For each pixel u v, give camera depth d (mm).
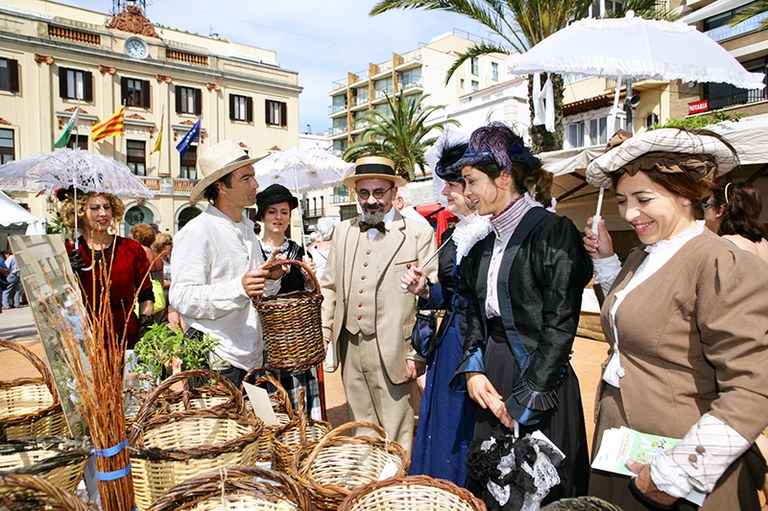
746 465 1361
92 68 23391
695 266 1349
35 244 1385
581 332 6969
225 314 2338
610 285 1875
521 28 8820
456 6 8875
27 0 23766
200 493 1249
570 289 1628
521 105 21812
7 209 7238
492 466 1612
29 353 1766
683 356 1382
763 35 12984
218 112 26844
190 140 23094
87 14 25297
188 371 1699
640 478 1310
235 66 27375
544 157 6719
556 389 1605
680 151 1371
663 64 1929
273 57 30328
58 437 1464
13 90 21734
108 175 3234
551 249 1653
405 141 22250
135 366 1984
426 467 2391
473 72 45156
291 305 2027
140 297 3426
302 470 1550
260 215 3666
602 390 1696
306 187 5941
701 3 13906
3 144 21703
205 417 1760
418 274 2527
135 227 5895
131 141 24359
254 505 1255
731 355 1220
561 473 1619
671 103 14766
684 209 1438
